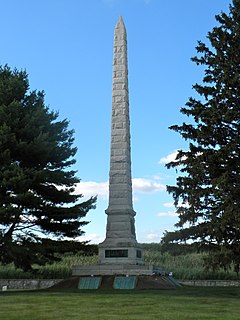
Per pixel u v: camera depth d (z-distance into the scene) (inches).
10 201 1106.1
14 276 1892.2
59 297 819.4
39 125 1222.9
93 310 633.6
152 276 1179.3
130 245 1258.0
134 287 1123.9
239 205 953.5
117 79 1374.3
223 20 1144.8
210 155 997.2
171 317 563.8
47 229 1235.9
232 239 1001.5
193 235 1106.1
